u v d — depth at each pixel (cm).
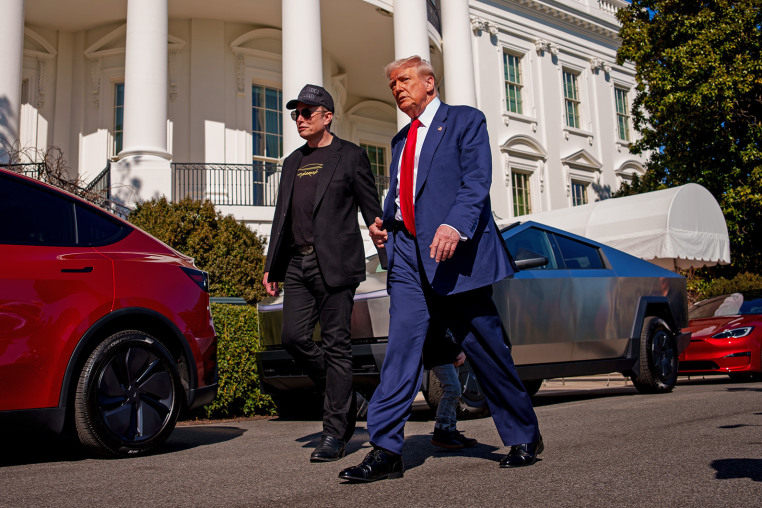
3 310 317
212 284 939
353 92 2038
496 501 219
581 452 317
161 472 297
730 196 1543
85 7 1505
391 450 264
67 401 335
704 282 1538
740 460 286
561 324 575
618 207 1188
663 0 1623
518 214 2067
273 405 615
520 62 2156
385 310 476
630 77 2470
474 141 281
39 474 299
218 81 1580
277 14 1588
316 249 336
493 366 283
